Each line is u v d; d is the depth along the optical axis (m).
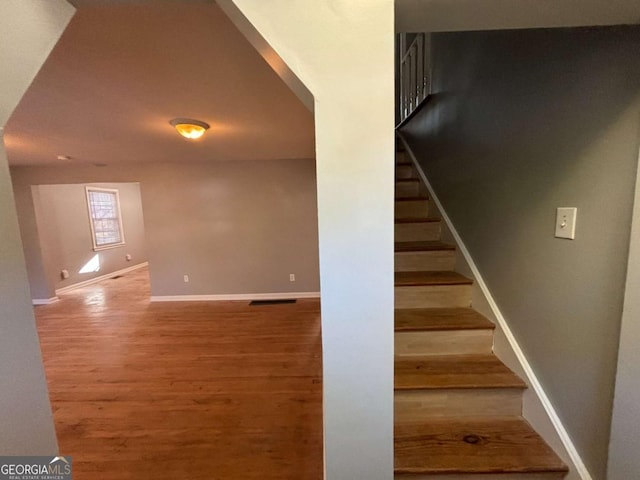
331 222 0.91
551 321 1.25
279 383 2.42
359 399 0.99
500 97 1.61
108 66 1.56
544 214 1.28
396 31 0.98
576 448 1.13
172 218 4.70
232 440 1.82
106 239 6.80
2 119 0.71
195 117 2.42
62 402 2.22
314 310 4.20
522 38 1.41
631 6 0.81
